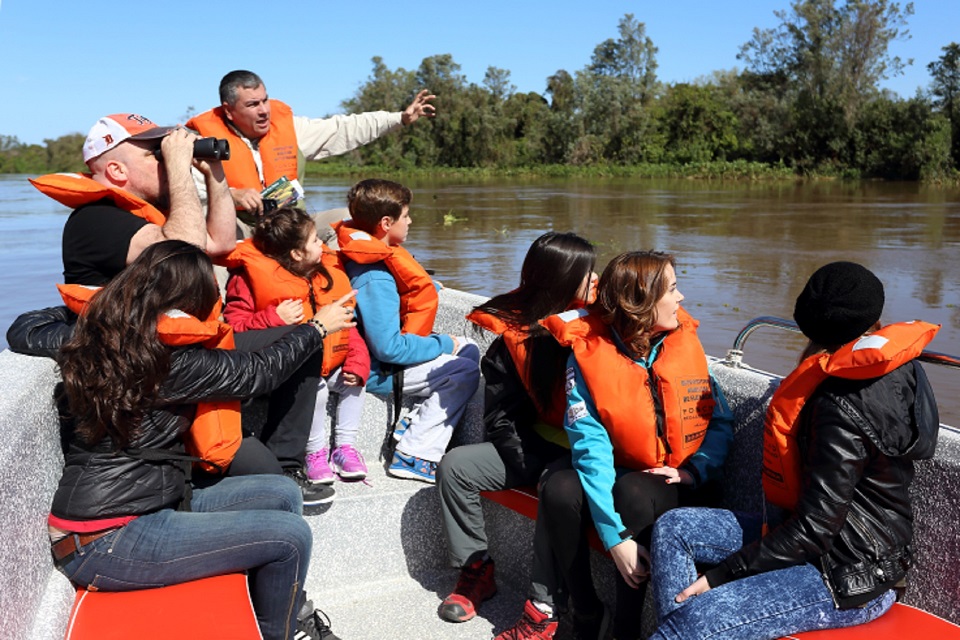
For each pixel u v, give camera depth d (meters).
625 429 2.56
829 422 2.04
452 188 52.81
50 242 22.23
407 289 3.53
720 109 82.12
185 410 2.37
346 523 3.18
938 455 2.21
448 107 90.44
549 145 88.19
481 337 3.86
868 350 1.99
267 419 3.13
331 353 3.20
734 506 2.75
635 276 2.55
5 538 1.88
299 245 3.22
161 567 2.22
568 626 2.94
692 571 2.25
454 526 3.04
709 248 19.91
